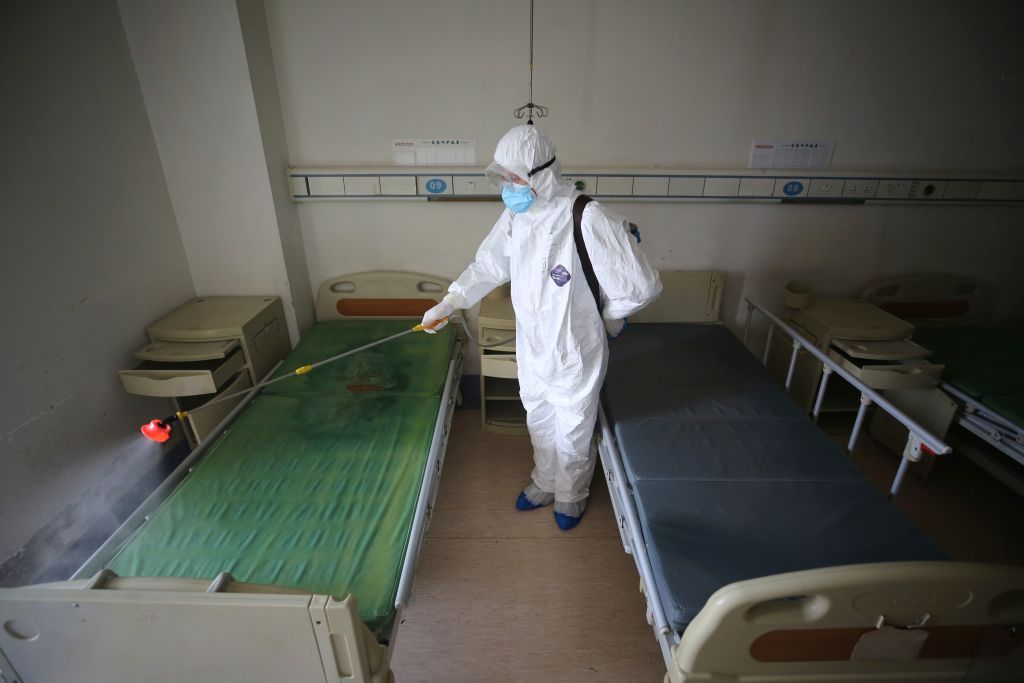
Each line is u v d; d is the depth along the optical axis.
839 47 2.16
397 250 2.53
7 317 1.48
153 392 1.86
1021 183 2.37
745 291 2.64
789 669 0.96
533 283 1.59
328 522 1.37
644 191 2.36
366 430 1.77
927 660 0.96
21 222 1.52
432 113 2.27
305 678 0.92
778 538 1.26
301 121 2.29
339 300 2.61
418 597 1.75
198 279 2.35
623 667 1.53
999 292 2.64
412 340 2.40
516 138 1.39
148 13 1.90
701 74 2.21
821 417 2.62
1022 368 2.10
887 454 2.46
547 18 2.11
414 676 1.50
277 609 0.84
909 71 2.21
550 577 1.82
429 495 1.52
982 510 2.14
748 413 1.82
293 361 2.21
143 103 2.02
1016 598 0.91
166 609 0.84
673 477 1.49
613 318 1.66
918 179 2.34
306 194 2.36
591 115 2.28
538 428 1.91
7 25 1.47
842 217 2.48
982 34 2.15
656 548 1.23
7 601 0.84
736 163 2.37
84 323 1.75
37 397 1.58
